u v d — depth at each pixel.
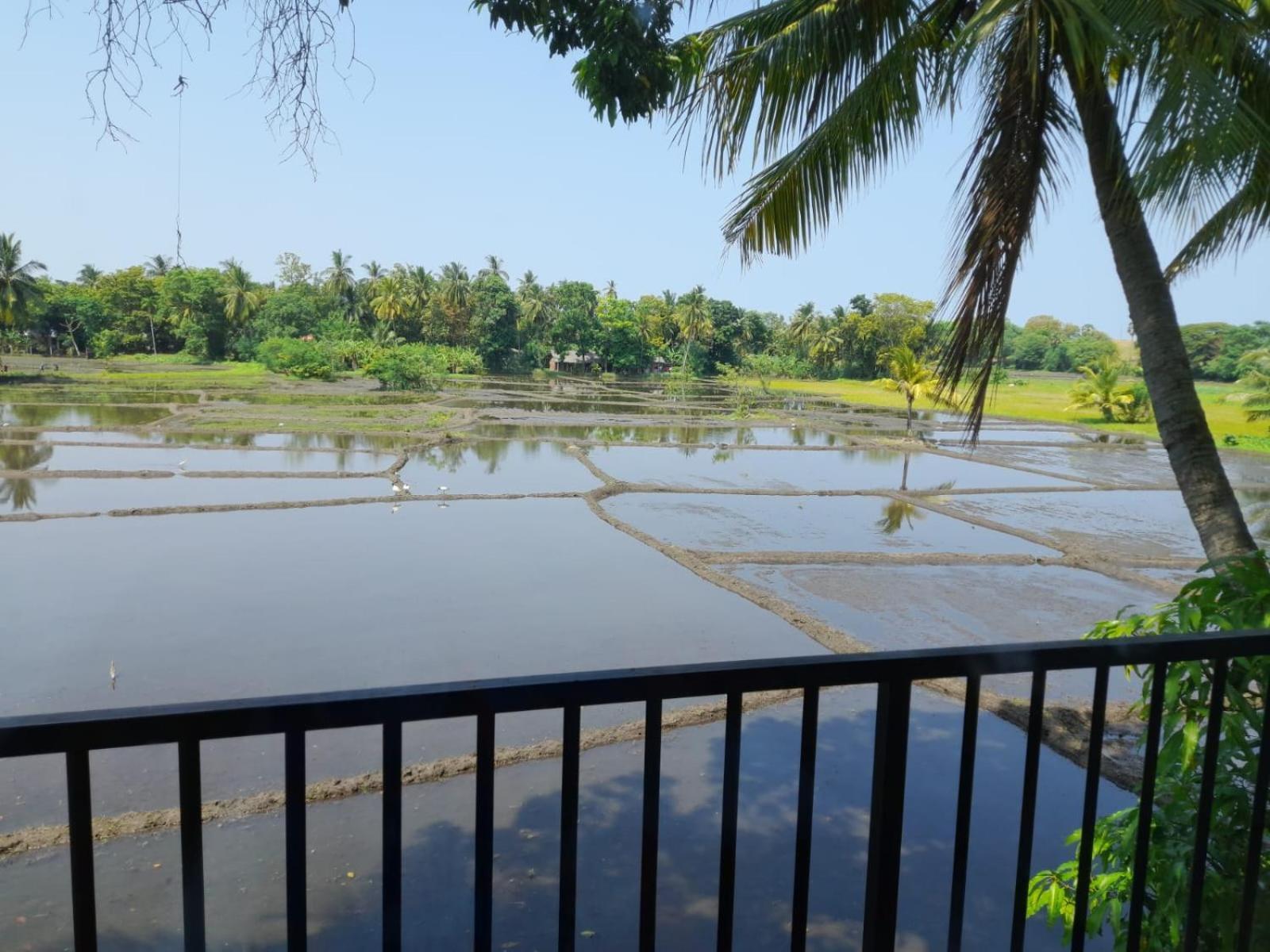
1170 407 4.58
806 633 10.19
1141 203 4.11
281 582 11.38
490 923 1.36
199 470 20.62
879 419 44.31
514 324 78.62
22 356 69.00
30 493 17.33
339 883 4.89
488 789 1.32
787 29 4.98
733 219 5.46
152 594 10.67
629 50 3.76
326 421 32.81
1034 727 1.65
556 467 23.69
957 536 16.67
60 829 5.39
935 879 5.18
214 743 6.73
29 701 7.48
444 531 15.01
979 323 4.73
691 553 13.91
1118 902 2.95
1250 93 4.52
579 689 1.32
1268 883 2.59
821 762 6.57
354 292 78.50
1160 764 2.70
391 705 1.24
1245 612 2.69
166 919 4.53
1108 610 11.84
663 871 5.12
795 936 1.56
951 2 4.92
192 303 67.62
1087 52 4.23
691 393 61.06
